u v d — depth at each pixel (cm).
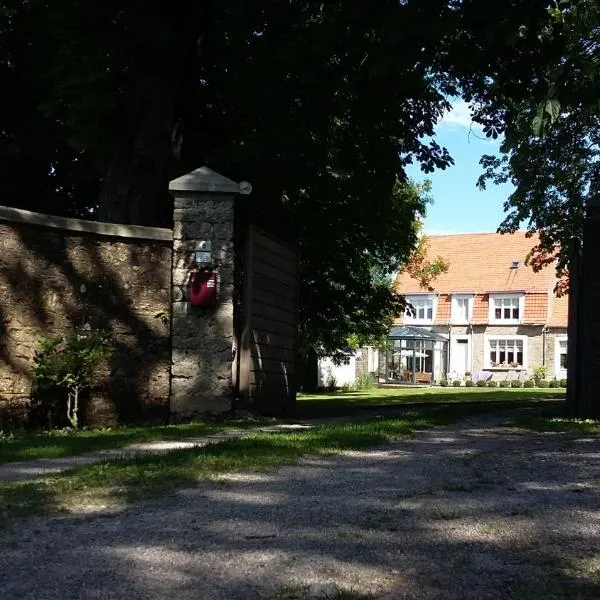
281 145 1246
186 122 1365
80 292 1012
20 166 1503
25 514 459
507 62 1067
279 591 327
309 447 727
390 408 1658
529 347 4956
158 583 337
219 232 1086
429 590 329
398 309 1912
